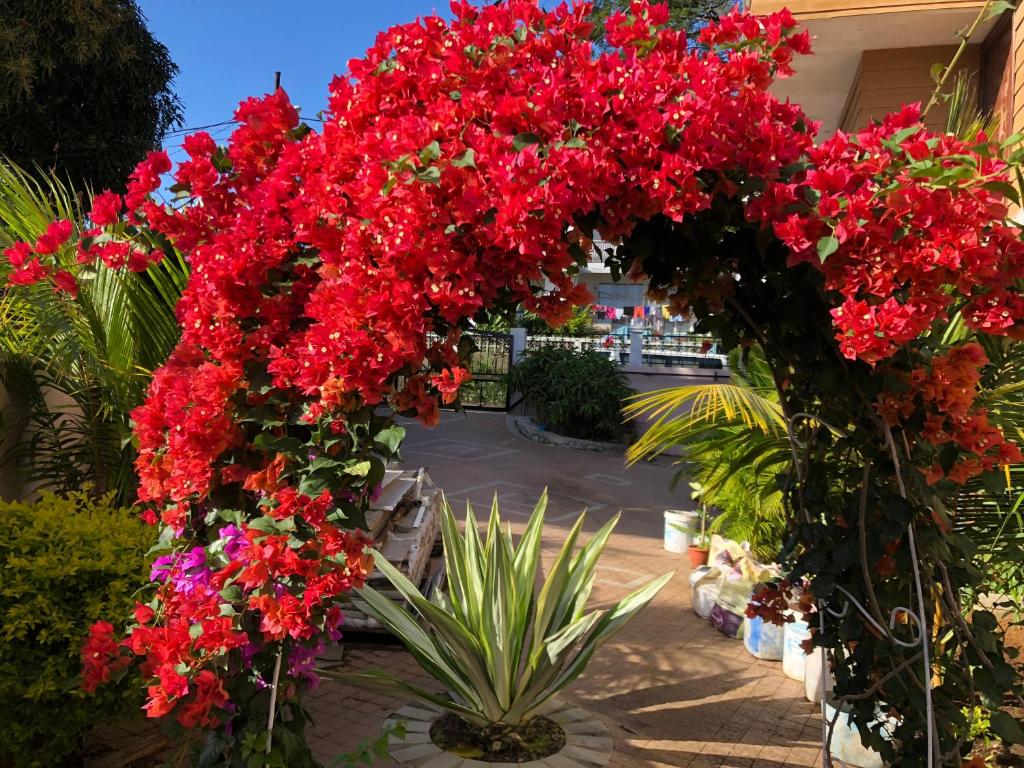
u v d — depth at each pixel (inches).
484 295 72.4
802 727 153.9
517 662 142.6
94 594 114.1
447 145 70.5
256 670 80.4
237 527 81.3
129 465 166.2
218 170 91.1
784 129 76.8
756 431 146.4
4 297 152.6
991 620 88.0
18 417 167.5
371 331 70.1
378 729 145.3
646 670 178.4
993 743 126.4
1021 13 212.8
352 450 73.0
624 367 541.0
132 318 154.0
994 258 69.2
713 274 84.7
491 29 78.0
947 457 81.8
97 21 419.2
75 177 449.1
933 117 272.2
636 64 74.8
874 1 243.1
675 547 274.7
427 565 225.9
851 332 69.0
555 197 66.1
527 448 478.6
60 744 114.7
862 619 87.6
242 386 79.4
